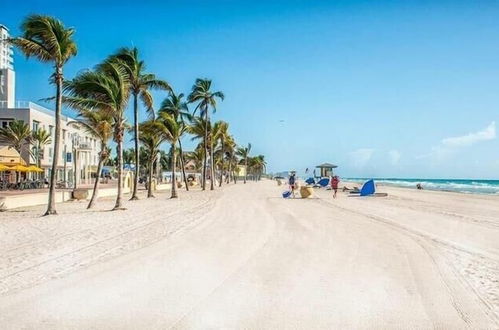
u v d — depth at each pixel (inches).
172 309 240.4
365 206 1039.0
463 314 236.2
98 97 925.8
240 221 685.3
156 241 478.9
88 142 3189.0
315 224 641.6
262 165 6771.7
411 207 1014.4
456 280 309.0
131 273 324.8
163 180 3405.5
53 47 809.5
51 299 259.9
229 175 3811.5
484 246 457.1
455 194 1774.1
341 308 243.0
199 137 2192.4
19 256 395.9
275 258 379.6
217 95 2113.7
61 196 1359.5
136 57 1224.8
